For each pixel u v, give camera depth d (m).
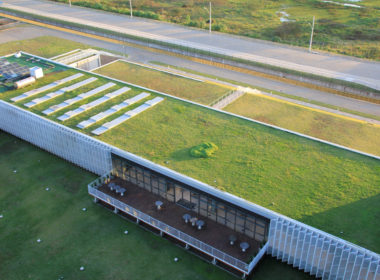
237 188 33.75
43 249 34.00
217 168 36.44
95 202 39.22
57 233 35.66
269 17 106.81
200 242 31.89
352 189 33.50
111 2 121.12
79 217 37.44
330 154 38.31
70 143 42.81
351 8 114.69
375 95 59.50
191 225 34.53
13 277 31.50
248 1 123.31
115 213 37.91
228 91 60.69
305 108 56.69
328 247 28.47
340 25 98.38
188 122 44.34
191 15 108.00
